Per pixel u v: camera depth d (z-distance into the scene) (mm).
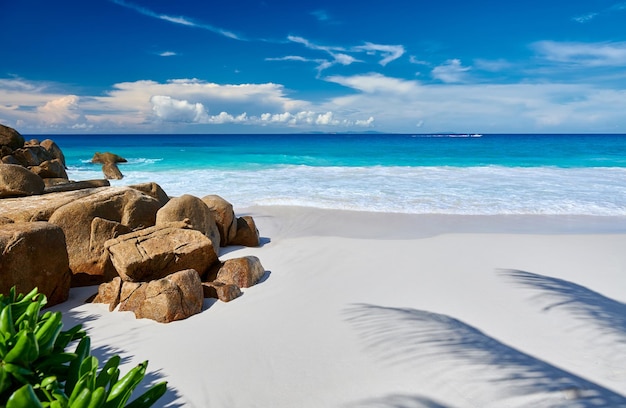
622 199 13688
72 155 40156
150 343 4250
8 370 2312
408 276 6324
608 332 4379
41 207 6785
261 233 9711
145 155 37844
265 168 24875
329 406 3205
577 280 6184
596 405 3131
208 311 5090
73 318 4949
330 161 30266
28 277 5031
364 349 4047
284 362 3832
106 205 7168
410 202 13273
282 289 5891
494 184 17281
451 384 3438
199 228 7441
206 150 45438
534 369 3635
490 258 7293
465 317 4805
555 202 13203
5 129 20609
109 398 2307
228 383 3516
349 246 8195
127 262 5477
